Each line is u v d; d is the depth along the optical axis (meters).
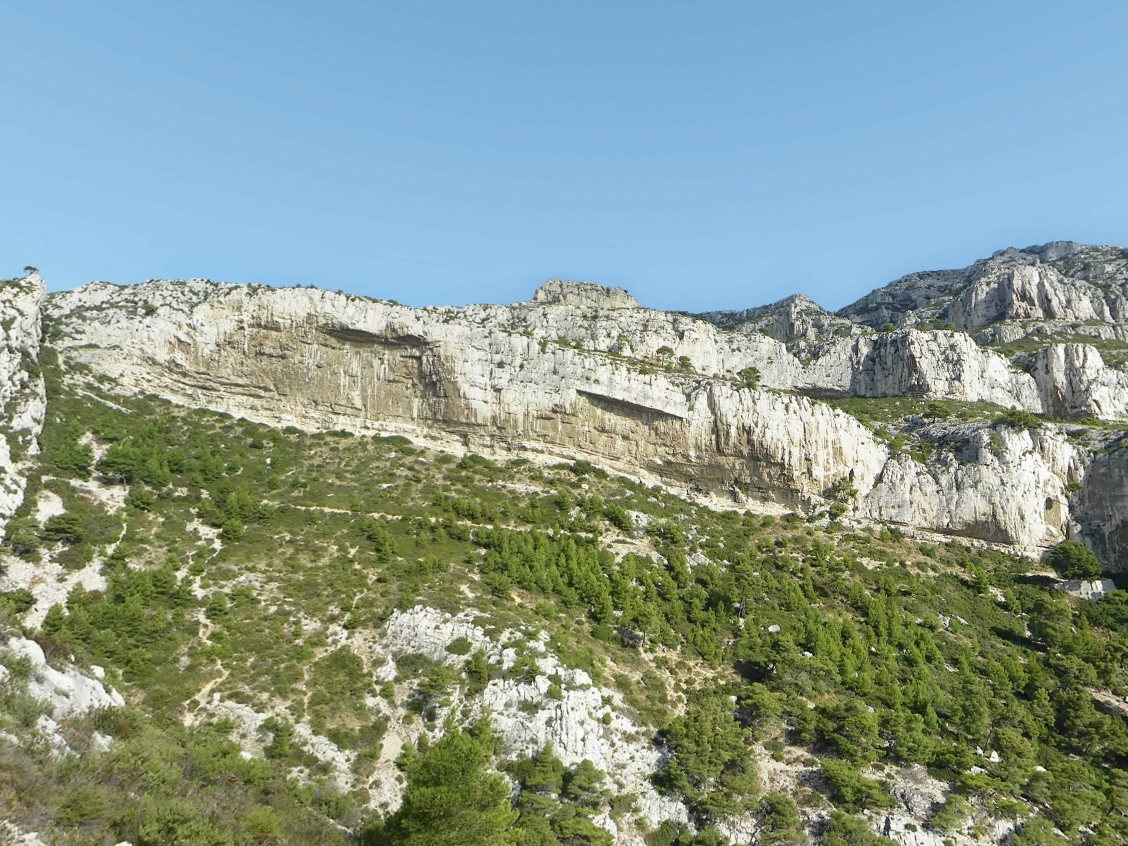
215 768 44.81
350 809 54.00
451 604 76.31
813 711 70.75
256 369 117.62
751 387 123.81
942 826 61.31
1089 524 115.81
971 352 149.38
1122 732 75.19
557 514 104.31
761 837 60.84
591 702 68.19
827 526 113.69
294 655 69.94
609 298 186.25
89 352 113.69
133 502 86.19
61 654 50.28
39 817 31.62
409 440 118.12
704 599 90.00
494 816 46.16
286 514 93.50
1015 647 92.38
